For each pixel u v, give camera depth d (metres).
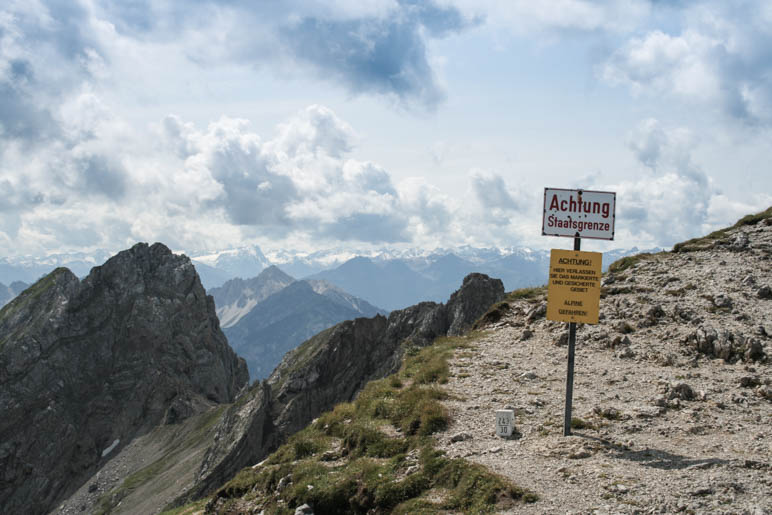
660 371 24.27
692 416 18.78
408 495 16.02
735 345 25.30
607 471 14.52
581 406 20.62
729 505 12.06
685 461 14.88
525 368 26.14
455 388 23.77
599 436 17.47
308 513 17.27
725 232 45.84
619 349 27.61
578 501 13.16
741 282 33.69
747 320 28.27
